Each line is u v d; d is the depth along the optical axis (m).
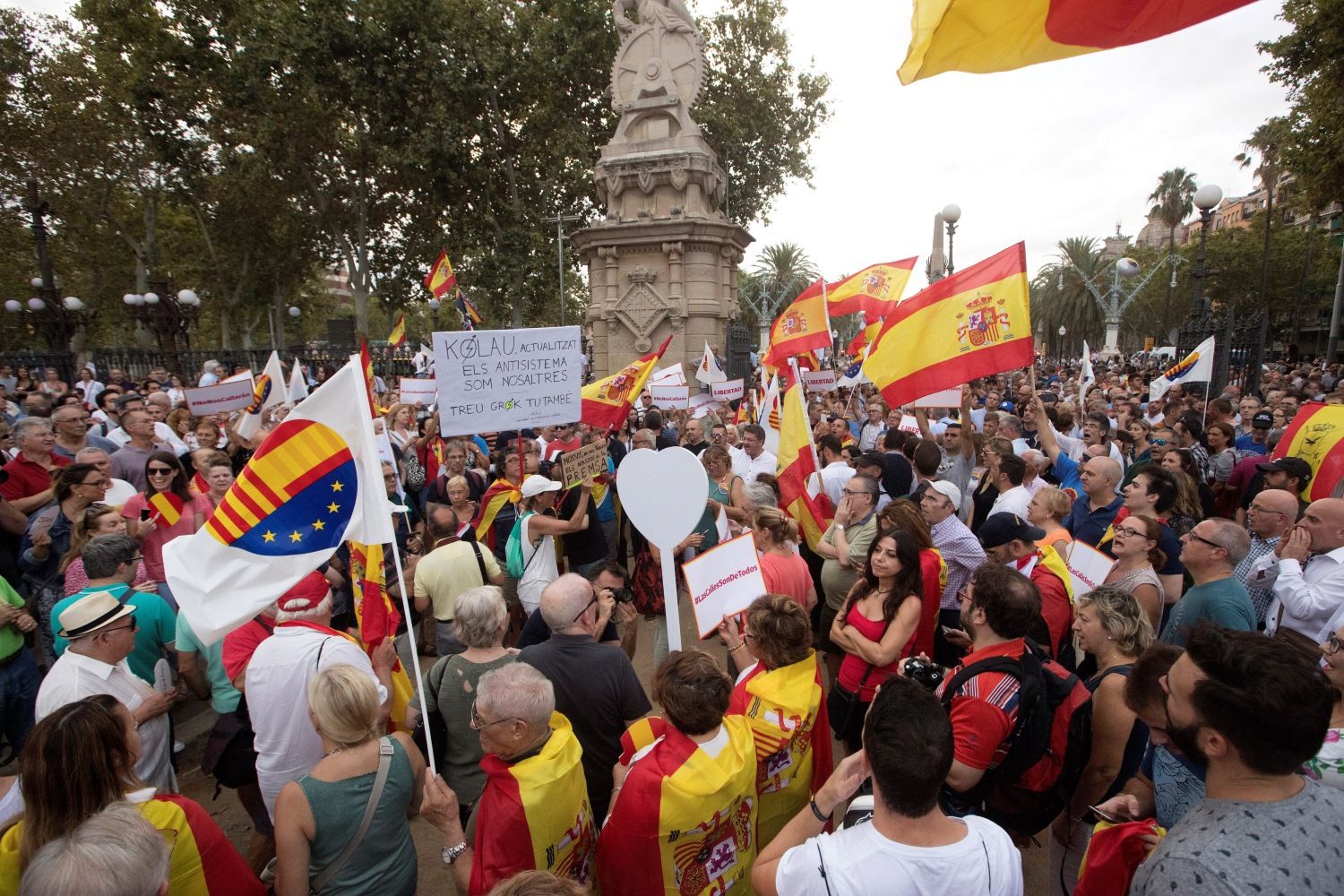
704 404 12.04
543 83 28.91
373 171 31.00
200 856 2.16
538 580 5.28
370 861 2.41
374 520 3.07
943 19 2.57
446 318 52.22
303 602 3.30
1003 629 2.71
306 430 3.06
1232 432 7.77
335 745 2.45
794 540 4.37
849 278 9.61
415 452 8.80
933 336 5.60
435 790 2.52
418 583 4.89
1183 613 3.51
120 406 9.72
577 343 5.03
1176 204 61.78
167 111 28.03
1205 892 1.52
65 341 18.84
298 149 29.67
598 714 3.01
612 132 30.86
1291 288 46.44
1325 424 5.22
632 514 3.44
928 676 2.87
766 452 7.57
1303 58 18.19
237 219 33.44
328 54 25.88
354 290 31.75
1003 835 1.86
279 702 3.02
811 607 4.27
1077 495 6.22
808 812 2.13
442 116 27.12
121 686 3.09
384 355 27.48
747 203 33.22
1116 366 32.06
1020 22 2.49
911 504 4.06
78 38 30.62
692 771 2.35
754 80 30.95
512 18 29.16
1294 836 1.56
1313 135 18.61
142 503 5.06
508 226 31.56
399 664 3.53
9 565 5.33
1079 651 5.52
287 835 2.29
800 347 7.31
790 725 2.80
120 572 3.72
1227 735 1.65
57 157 31.06
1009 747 2.64
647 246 17.92
